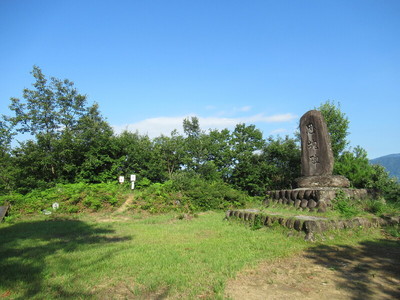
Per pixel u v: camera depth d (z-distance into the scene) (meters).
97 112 25.81
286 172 21.88
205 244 6.79
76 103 24.55
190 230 8.91
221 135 26.00
